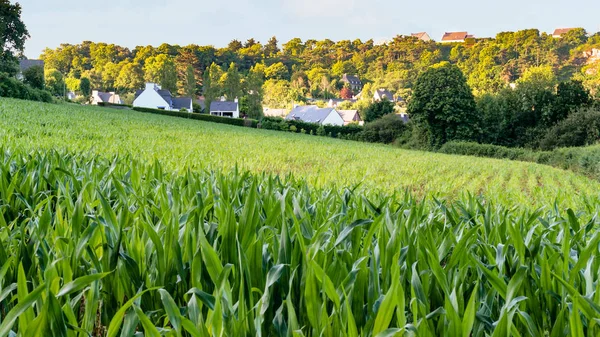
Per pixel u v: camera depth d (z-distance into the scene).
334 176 14.09
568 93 64.50
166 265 2.29
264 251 2.30
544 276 2.15
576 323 1.54
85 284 1.69
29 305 1.47
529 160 53.22
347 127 81.88
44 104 53.28
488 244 2.65
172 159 12.04
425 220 3.20
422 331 1.53
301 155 25.97
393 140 76.44
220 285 1.76
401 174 20.73
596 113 58.25
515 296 2.03
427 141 67.75
